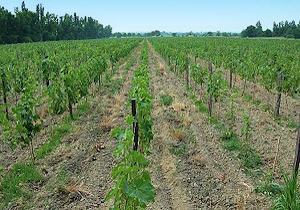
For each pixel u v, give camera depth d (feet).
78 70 52.16
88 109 51.55
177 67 91.61
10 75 56.65
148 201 15.02
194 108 52.49
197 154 34.68
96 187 27.96
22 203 25.77
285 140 38.83
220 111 51.67
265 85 59.00
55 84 44.80
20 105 32.22
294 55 104.47
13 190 27.09
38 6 326.44
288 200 19.99
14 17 262.67
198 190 27.53
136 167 15.33
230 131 39.75
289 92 58.59
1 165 32.55
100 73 68.80
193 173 30.32
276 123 45.98
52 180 29.09
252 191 27.04
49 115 49.01
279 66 60.44
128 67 101.81
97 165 31.86
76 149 35.73
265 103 57.36
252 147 36.50
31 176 29.22
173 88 70.44
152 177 29.91
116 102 56.08
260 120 46.34
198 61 123.54
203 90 68.64
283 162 32.68
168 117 47.16
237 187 27.86
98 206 25.40
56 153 34.50
